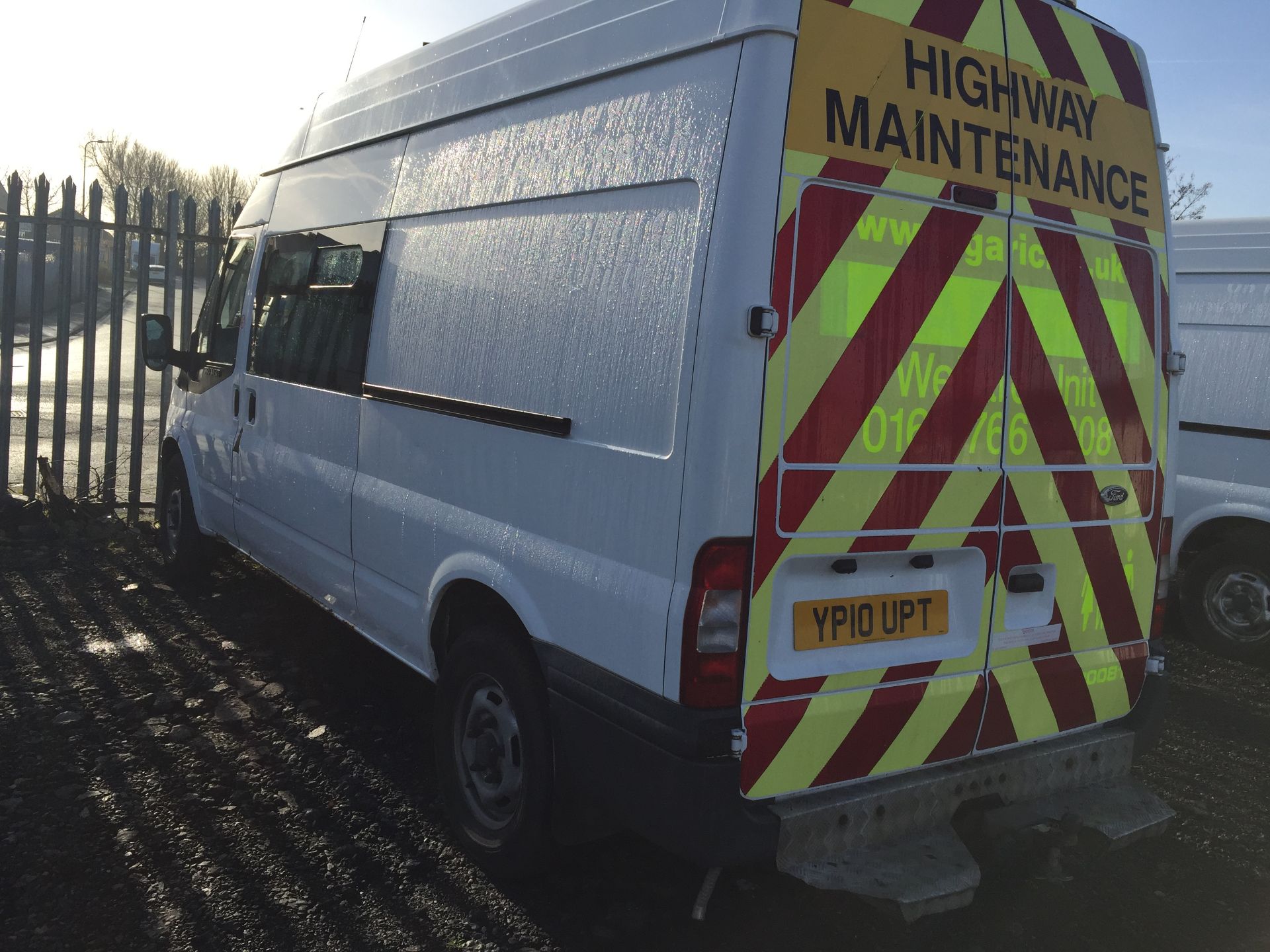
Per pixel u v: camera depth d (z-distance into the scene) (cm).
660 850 346
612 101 286
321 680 481
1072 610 310
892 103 260
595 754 269
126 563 669
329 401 429
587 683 272
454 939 288
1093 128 307
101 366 1709
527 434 302
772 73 241
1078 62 303
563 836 296
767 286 240
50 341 2095
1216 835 376
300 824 348
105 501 765
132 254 938
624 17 287
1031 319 291
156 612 571
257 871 318
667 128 263
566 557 283
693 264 247
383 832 346
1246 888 337
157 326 589
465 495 333
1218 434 609
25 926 283
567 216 296
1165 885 337
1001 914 313
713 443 238
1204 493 614
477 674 324
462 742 335
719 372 239
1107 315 312
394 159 404
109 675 473
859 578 265
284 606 592
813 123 246
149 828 339
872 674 267
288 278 489
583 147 293
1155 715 333
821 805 257
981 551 286
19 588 600
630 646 257
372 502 388
